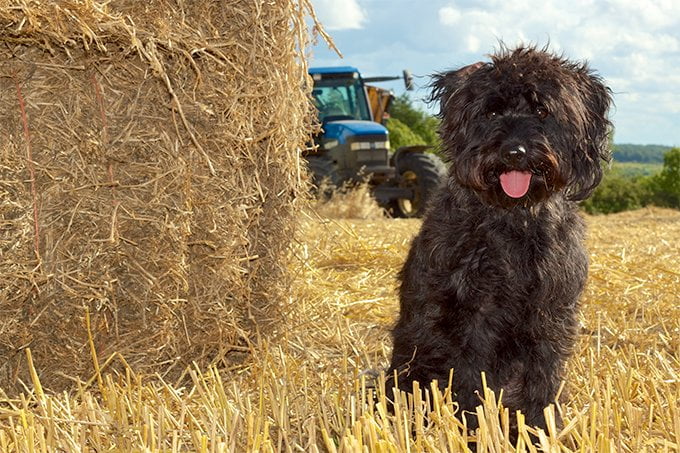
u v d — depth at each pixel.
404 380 4.21
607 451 2.95
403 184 17.91
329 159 17.22
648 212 20.50
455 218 4.16
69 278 4.18
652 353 5.13
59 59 4.07
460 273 4.02
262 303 5.02
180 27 4.26
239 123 4.57
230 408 3.62
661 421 3.58
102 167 4.20
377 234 10.45
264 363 4.42
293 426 3.80
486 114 4.23
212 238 4.59
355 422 3.13
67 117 4.10
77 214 4.18
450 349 4.10
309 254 7.61
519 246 4.02
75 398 3.94
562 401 4.17
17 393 4.28
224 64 4.41
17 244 4.04
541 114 4.17
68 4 3.84
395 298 6.71
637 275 7.42
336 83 18.16
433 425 3.83
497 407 3.36
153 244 4.36
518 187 3.94
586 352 5.07
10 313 4.11
